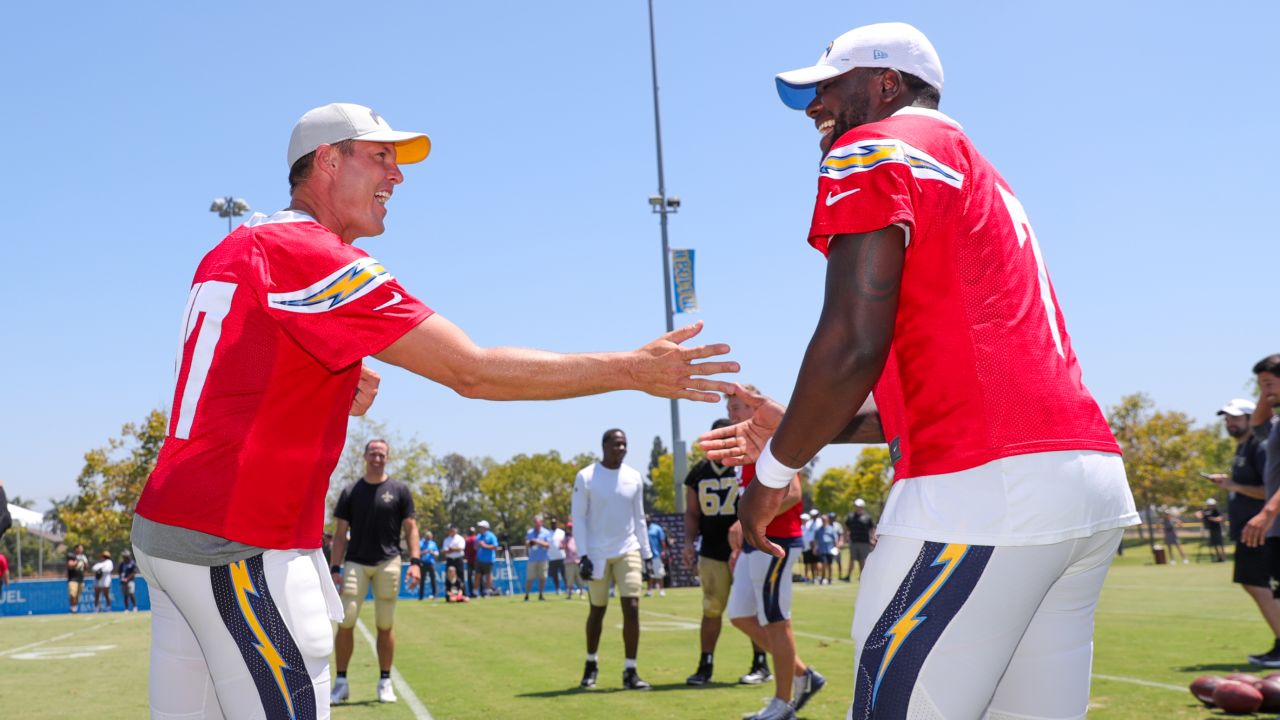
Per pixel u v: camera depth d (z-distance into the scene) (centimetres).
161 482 250
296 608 252
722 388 265
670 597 2347
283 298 247
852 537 2956
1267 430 790
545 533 2773
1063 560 194
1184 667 804
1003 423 192
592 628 822
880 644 197
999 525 189
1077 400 200
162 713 271
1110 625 1179
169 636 270
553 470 9956
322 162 279
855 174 192
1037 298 206
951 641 190
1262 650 918
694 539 838
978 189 205
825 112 236
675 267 2906
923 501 196
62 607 2942
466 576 3003
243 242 258
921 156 197
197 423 249
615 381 259
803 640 1124
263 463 248
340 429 268
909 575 196
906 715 191
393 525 786
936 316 196
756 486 212
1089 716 584
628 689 795
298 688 249
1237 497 823
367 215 284
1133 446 5484
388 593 779
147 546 248
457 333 254
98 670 1051
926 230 194
